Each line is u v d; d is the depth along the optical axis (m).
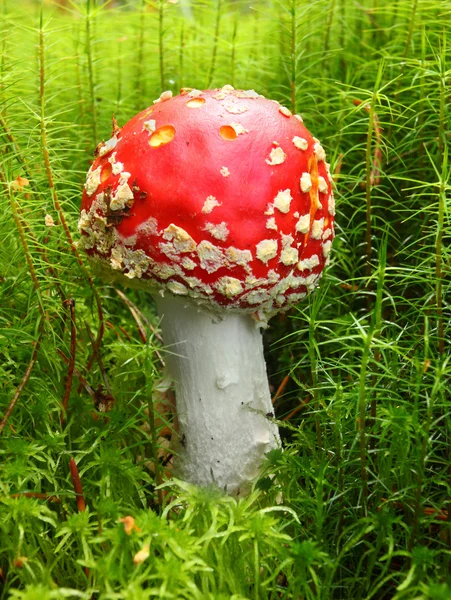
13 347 0.18
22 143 0.20
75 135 0.24
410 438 0.16
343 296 0.21
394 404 0.16
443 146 0.20
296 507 0.16
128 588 0.13
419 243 0.21
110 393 0.18
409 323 0.20
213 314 0.16
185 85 0.26
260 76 0.26
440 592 0.12
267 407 0.18
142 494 0.16
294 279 0.16
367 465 0.16
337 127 0.22
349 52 0.25
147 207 0.15
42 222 0.19
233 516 0.15
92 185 0.16
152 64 0.27
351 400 0.16
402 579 0.14
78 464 0.17
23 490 0.15
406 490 0.15
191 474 0.18
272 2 0.27
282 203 0.15
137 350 0.20
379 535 0.14
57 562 0.15
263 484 0.17
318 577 0.15
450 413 0.15
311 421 0.18
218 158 0.14
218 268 0.15
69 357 0.19
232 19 0.29
